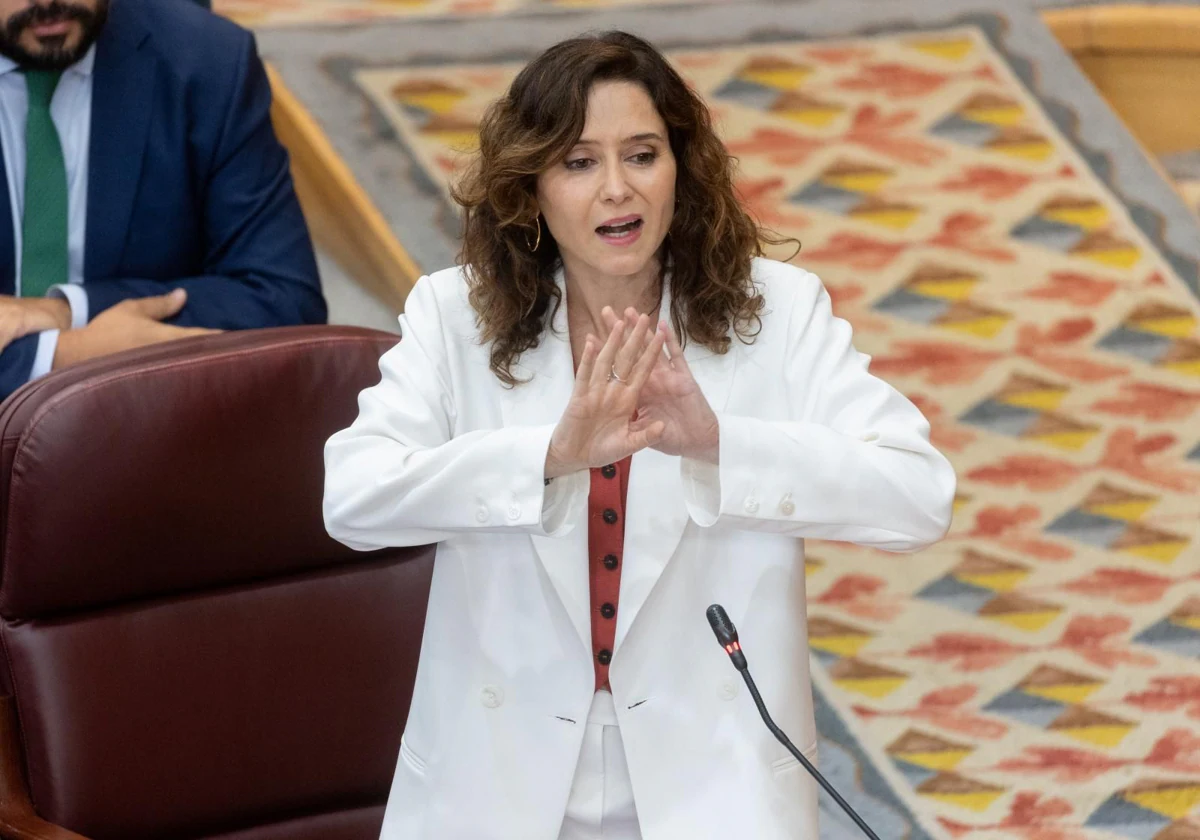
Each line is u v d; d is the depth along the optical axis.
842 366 8.00
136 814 8.99
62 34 11.62
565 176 7.68
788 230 20.20
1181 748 13.76
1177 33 23.00
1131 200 21.12
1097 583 15.87
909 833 12.87
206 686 9.11
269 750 9.26
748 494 7.46
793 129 21.92
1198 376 18.58
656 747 7.80
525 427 7.61
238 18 23.27
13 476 8.65
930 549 16.48
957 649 15.09
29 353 11.66
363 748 9.44
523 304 8.05
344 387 9.21
